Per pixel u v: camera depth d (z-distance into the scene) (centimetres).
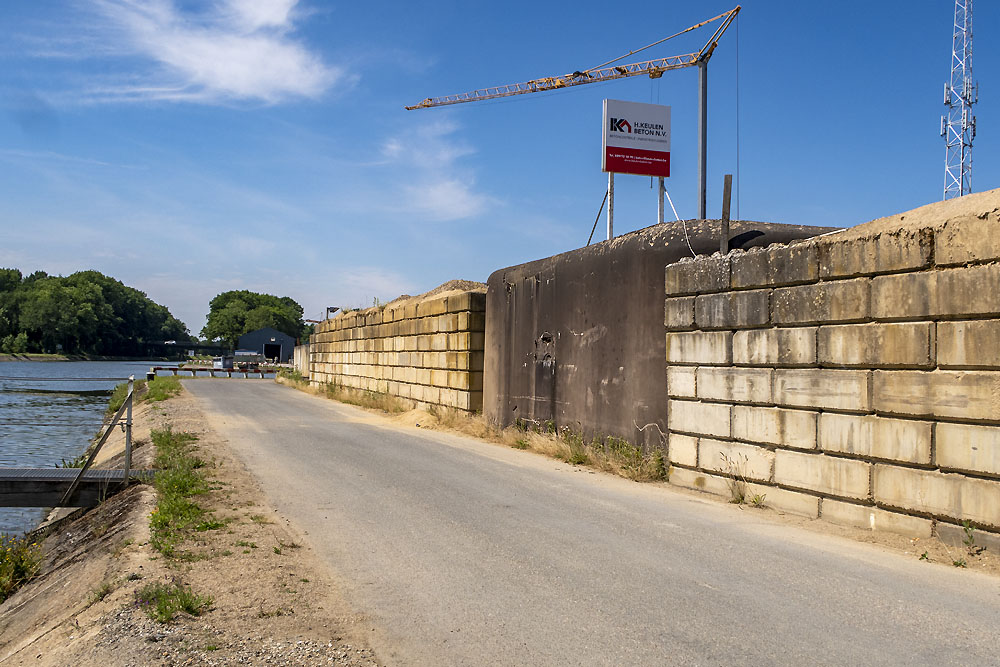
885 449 739
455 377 1953
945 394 683
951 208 712
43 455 2256
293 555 678
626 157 2477
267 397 3147
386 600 564
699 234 1120
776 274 873
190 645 460
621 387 1246
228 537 727
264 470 1132
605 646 475
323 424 1909
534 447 1416
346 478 1077
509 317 1677
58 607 681
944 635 491
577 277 1396
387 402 2492
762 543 725
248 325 16200
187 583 581
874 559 668
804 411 835
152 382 3916
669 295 1062
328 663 446
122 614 514
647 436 1170
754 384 905
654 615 529
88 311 14925
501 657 460
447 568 643
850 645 474
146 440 1664
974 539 658
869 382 757
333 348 3547
